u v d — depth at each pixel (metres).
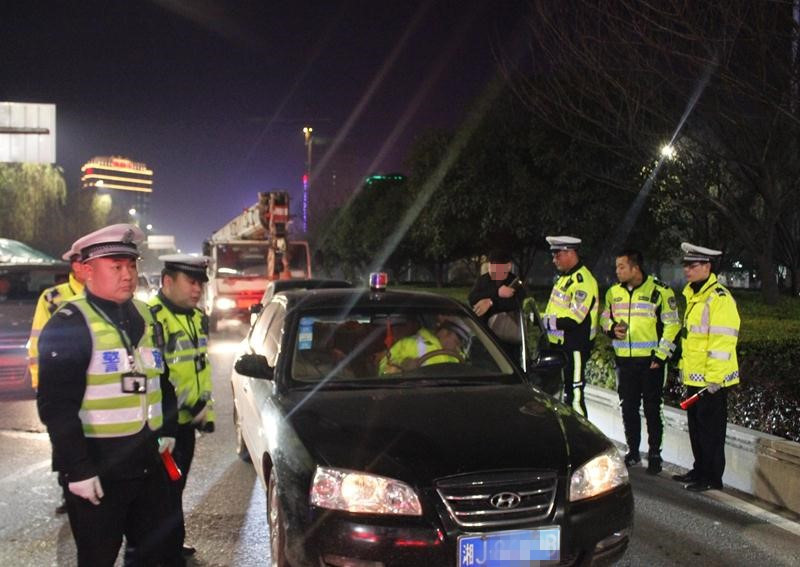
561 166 16.98
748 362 6.93
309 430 3.94
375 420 4.01
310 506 3.57
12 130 16.45
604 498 3.71
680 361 6.36
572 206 17.58
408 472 3.53
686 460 6.42
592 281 6.68
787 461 5.35
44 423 3.07
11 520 5.20
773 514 5.28
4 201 46.72
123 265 3.25
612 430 7.46
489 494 3.49
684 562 4.48
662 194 14.23
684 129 11.41
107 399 3.16
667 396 7.34
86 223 63.12
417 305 5.36
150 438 3.29
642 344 6.30
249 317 18.45
